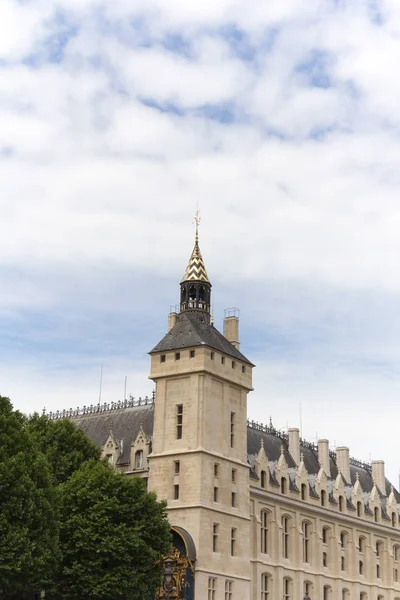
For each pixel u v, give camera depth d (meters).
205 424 96.81
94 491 84.50
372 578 124.69
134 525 84.25
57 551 77.81
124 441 108.19
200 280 107.00
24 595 84.56
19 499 74.62
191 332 101.25
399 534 132.88
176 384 99.75
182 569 90.19
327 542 118.19
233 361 103.62
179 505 94.31
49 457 91.06
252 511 104.62
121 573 81.62
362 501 126.56
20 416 82.81
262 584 103.56
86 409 117.88
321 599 113.12
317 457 128.75
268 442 118.69
